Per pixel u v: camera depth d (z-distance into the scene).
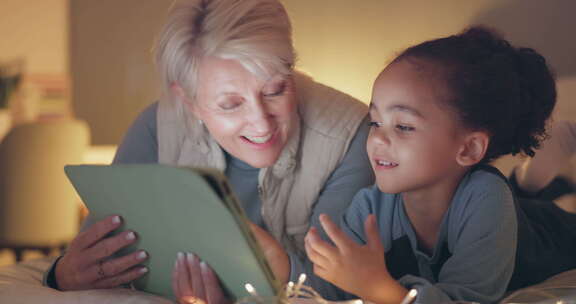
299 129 1.27
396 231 1.12
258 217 1.35
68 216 3.09
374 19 2.17
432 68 0.99
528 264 1.20
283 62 1.07
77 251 0.94
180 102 1.24
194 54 1.09
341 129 1.30
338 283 0.85
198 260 0.81
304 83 1.35
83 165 0.85
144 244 0.87
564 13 1.78
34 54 5.02
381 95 1.00
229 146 1.16
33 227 3.03
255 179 1.32
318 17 2.31
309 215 1.35
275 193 1.30
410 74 0.99
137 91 3.48
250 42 1.04
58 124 3.00
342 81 2.27
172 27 1.11
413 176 1.00
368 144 1.04
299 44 2.34
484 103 1.00
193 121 1.26
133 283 0.95
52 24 5.03
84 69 3.85
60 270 0.96
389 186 1.02
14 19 4.97
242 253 0.73
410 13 2.08
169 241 0.82
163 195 0.75
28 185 2.99
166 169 0.71
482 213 0.97
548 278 1.19
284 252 0.98
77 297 0.82
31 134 2.96
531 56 1.13
